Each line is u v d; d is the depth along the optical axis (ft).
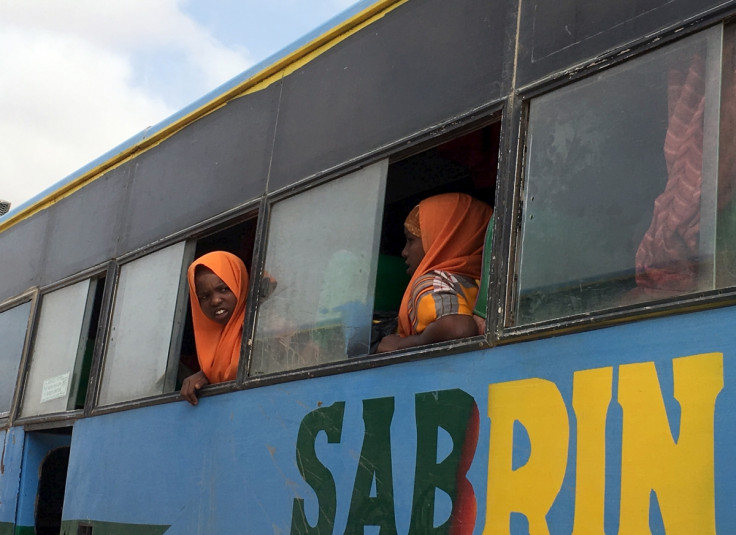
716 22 8.21
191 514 12.81
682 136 8.27
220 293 13.62
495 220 9.62
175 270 14.82
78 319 17.15
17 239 20.29
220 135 14.74
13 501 17.66
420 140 10.91
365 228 11.42
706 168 8.02
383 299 13.34
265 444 11.80
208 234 14.52
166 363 14.38
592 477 7.86
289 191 12.85
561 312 8.74
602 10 9.25
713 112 8.09
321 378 11.18
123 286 16.11
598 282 8.54
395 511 9.61
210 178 14.62
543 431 8.38
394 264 13.57
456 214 11.41
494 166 13.14
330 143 12.37
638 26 8.86
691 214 8.02
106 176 17.60
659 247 8.16
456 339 9.60
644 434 7.57
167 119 16.17
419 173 14.12
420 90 11.16
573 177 9.06
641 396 7.68
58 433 18.17
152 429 14.16
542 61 9.72
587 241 8.75
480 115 10.22
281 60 13.76
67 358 17.16
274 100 13.78
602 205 8.73
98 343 16.24
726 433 7.04
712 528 6.95
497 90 10.12
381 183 11.35
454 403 9.32
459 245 11.34
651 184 8.40
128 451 14.60
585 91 9.21
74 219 18.25
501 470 8.64
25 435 17.81
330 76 12.76
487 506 8.66
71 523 15.56
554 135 9.37
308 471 10.97
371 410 10.28
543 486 8.23
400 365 10.10
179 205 15.17
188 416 13.46
